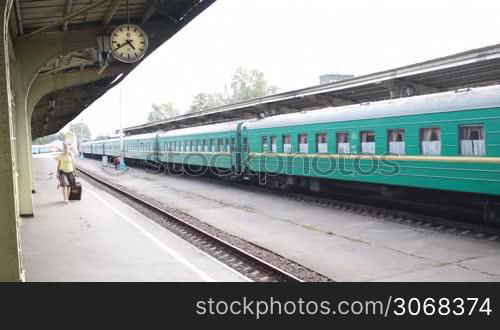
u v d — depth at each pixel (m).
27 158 11.93
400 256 8.02
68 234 9.80
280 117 16.86
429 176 10.61
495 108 9.05
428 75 12.48
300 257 8.18
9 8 4.95
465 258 7.77
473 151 9.59
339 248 8.77
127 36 10.03
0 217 4.80
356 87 14.63
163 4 10.66
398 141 11.59
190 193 18.83
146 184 22.94
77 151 72.62
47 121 30.88
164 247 8.55
